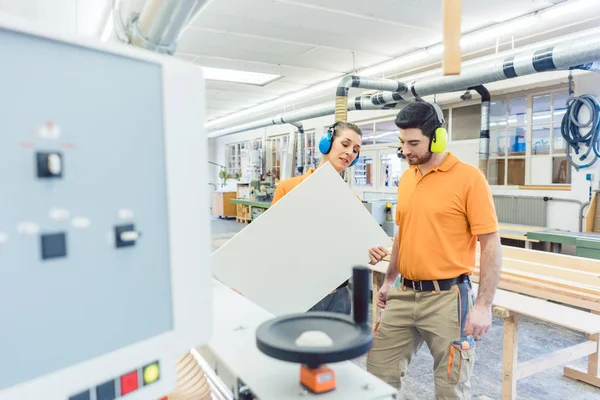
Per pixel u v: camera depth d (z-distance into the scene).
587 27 4.57
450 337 1.44
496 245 1.43
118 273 0.42
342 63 6.28
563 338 3.30
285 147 10.91
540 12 4.13
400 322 1.58
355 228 1.33
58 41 0.38
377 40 5.22
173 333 0.48
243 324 0.82
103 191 0.41
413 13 4.35
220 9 4.27
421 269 1.50
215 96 8.62
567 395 2.46
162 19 1.62
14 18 0.34
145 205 0.44
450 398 1.43
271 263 1.20
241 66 6.42
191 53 5.80
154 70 0.45
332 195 1.28
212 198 12.26
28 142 0.36
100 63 0.41
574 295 2.14
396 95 5.30
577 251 4.08
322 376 0.55
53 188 0.38
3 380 0.35
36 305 0.37
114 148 0.42
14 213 0.35
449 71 0.60
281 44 5.39
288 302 1.22
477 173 1.46
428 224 1.49
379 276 3.03
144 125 0.44
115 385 0.43
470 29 4.74
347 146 1.88
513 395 2.12
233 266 1.14
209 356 0.79
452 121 6.78
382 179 8.27
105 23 4.12
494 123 6.25
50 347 0.38
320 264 1.27
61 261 0.38
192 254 0.49
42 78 0.37
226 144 13.62
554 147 5.61
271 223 1.19
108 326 0.42
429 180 1.52
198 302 0.50
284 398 0.54
